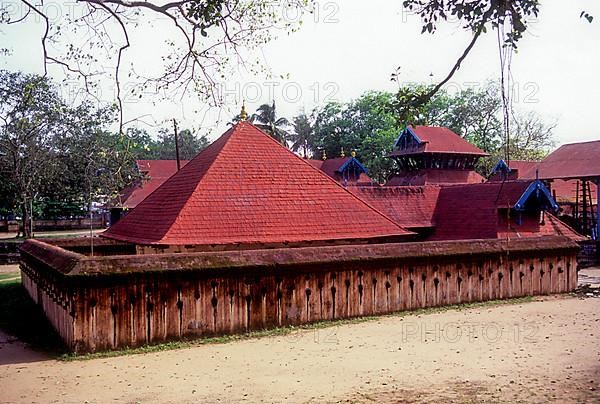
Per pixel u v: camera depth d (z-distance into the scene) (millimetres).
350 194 17594
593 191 44688
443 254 15531
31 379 9914
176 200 16234
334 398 8602
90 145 37375
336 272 14016
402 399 8516
